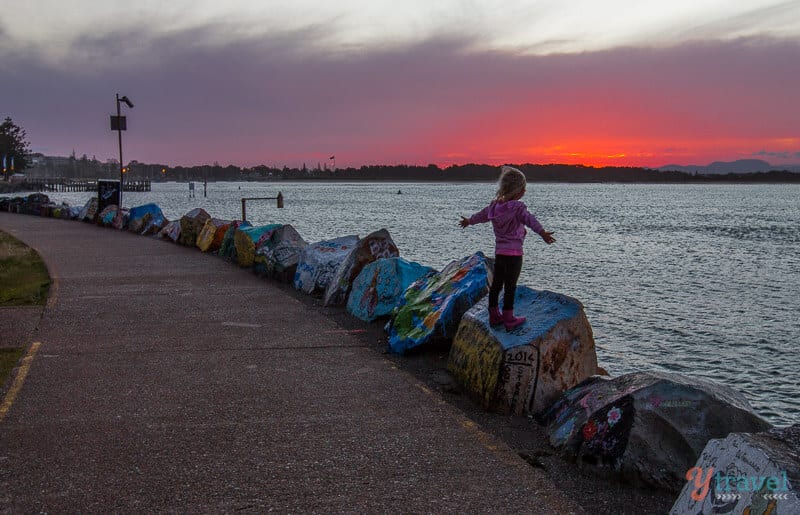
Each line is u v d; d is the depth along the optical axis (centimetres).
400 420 519
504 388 541
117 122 2977
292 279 1212
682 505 334
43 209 3356
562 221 6456
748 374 1266
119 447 460
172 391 585
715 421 413
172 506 376
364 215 6700
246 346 747
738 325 1662
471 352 595
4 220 2967
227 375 635
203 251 1708
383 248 999
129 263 1473
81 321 870
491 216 579
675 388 421
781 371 1284
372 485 405
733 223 6322
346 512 371
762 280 2500
